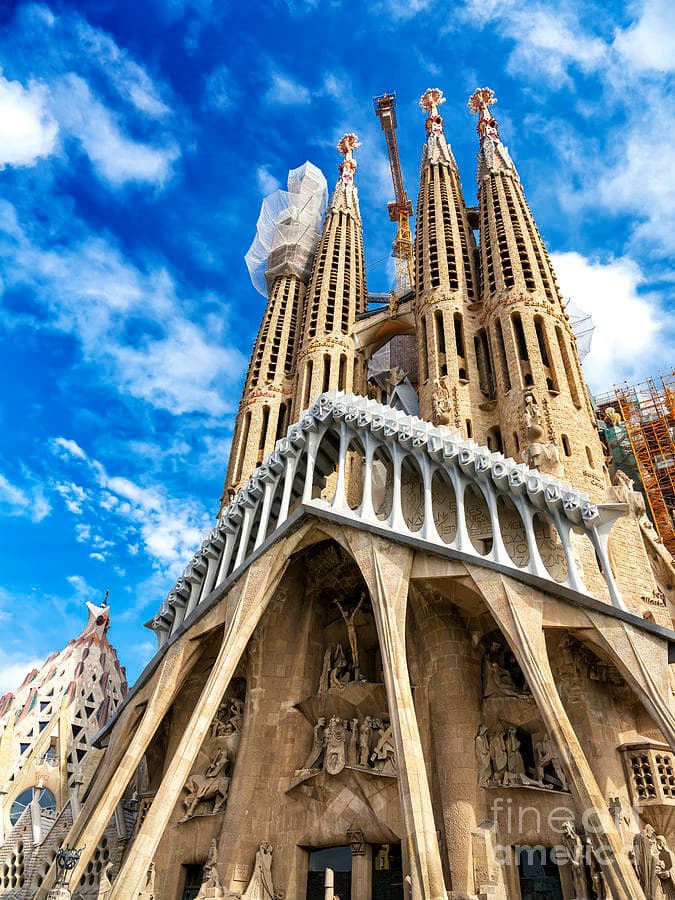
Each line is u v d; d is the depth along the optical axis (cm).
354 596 3288
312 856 2834
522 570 2503
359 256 5831
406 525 2958
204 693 2692
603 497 3189
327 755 2841
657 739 2522
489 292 4250
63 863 2572
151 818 2431
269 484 3238
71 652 4681
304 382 4756
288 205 6241
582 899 2108
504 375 3812
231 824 2855
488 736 2617
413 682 2867
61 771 4038
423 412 4069
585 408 3606
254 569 3005
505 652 2811
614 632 2395
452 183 5462
